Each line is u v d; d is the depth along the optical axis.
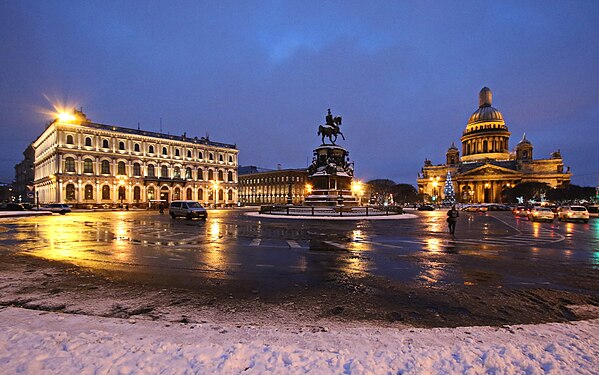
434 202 120.31
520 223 29.88
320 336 4.59
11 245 13.87
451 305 6.35
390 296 6.88
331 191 40.81
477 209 66.81
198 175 87.50
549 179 119.00
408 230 21.27
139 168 76.75
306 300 6.55
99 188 70.06
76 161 67.69
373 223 26.72
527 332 4.82
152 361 3.78
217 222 27.47
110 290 7.14
